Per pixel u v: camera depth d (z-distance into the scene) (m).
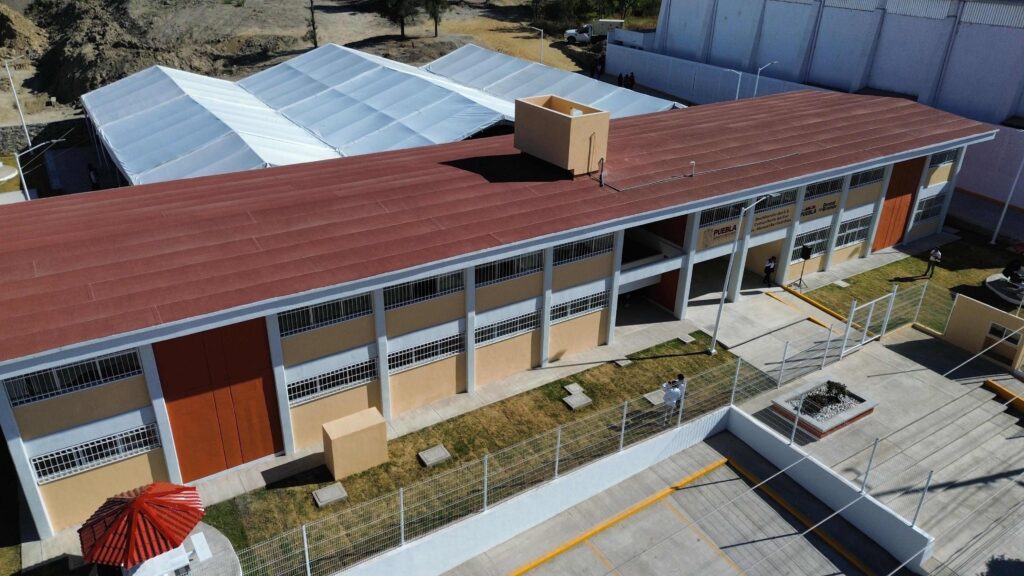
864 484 21.34
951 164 39.22
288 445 22.08
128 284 19.67
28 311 18.16
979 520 21.39
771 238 32.53
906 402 26.53
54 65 69.62
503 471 21.88
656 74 68.56
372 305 21.95
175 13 81.94
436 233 23.50
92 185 46.78
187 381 19.61
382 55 72.31
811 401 25.41
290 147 38.84
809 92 48.09
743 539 21.19
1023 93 44.66
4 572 18.00
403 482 21.44
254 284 19.94
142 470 19.95
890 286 34.78
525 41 80.69
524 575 19.81
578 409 24.94
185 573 17.02
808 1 56.00
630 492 22.69
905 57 50.72
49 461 18.47
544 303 25.98
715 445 24.75
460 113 42.25
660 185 28.50
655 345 29.02
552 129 28.53
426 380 24.50
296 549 18.89
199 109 42.50
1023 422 25.70
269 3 87.19
